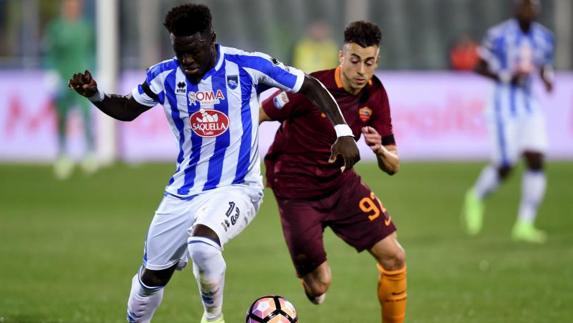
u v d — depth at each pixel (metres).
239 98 19.11
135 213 44.38
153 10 66.19
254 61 19.14
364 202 21.22
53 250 35.25
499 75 38.69
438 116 63.75
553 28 66.81
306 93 19.34
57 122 57.75
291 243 21.38
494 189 39.53
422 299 27.12
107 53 62.78
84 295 27.73
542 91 63.19
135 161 63.62
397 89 63.81
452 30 68.56
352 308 26.23
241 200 19.23
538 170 38.31
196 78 18.84
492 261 33.09
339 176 21.20
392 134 21.34
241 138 19.36
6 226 40.59
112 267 32.16
